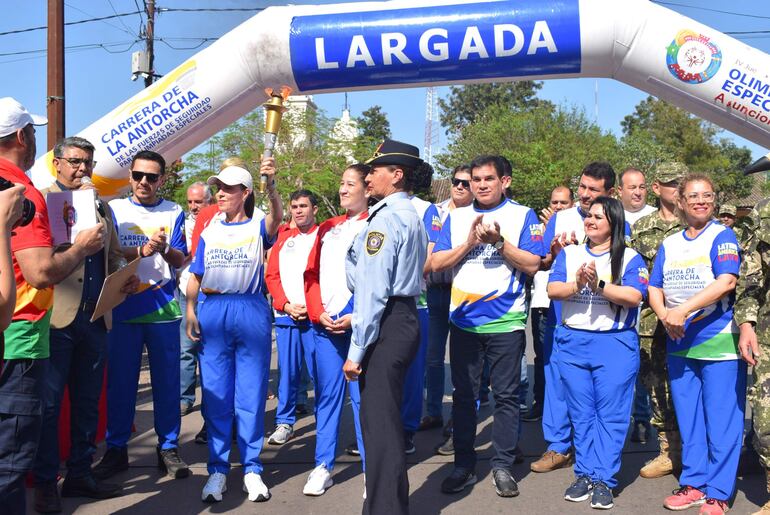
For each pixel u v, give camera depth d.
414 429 5.44
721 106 5.23
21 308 3.27
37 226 3.27
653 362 4.81
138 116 5.64
